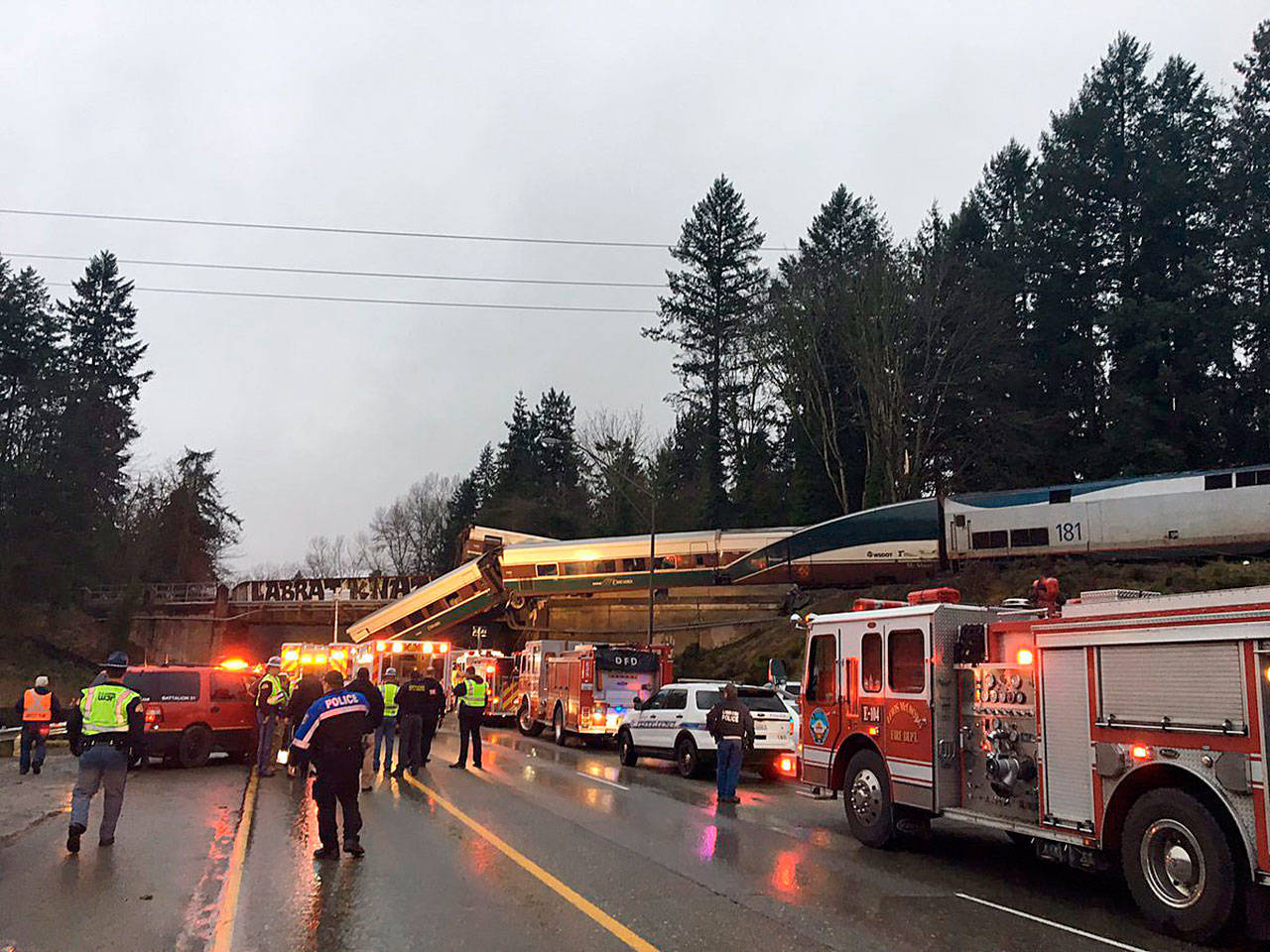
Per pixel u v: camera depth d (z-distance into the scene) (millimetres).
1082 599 8523
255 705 18469
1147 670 7625
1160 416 41906
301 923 6949
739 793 15789
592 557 42781
